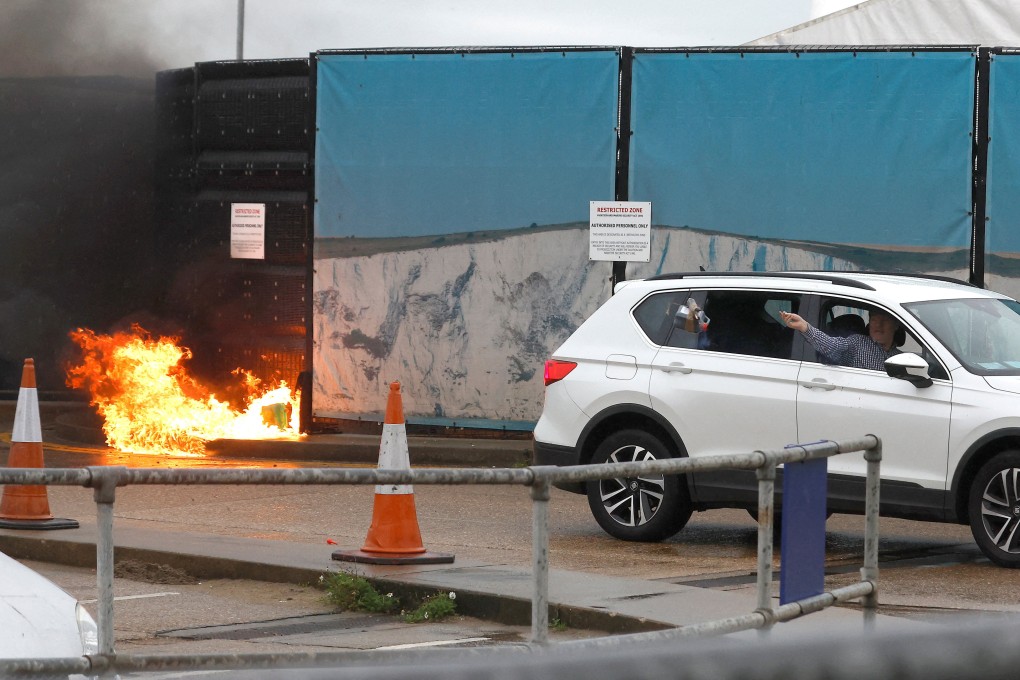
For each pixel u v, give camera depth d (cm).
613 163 2752
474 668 222
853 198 2670
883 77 2653
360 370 2897
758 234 2705
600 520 1897
